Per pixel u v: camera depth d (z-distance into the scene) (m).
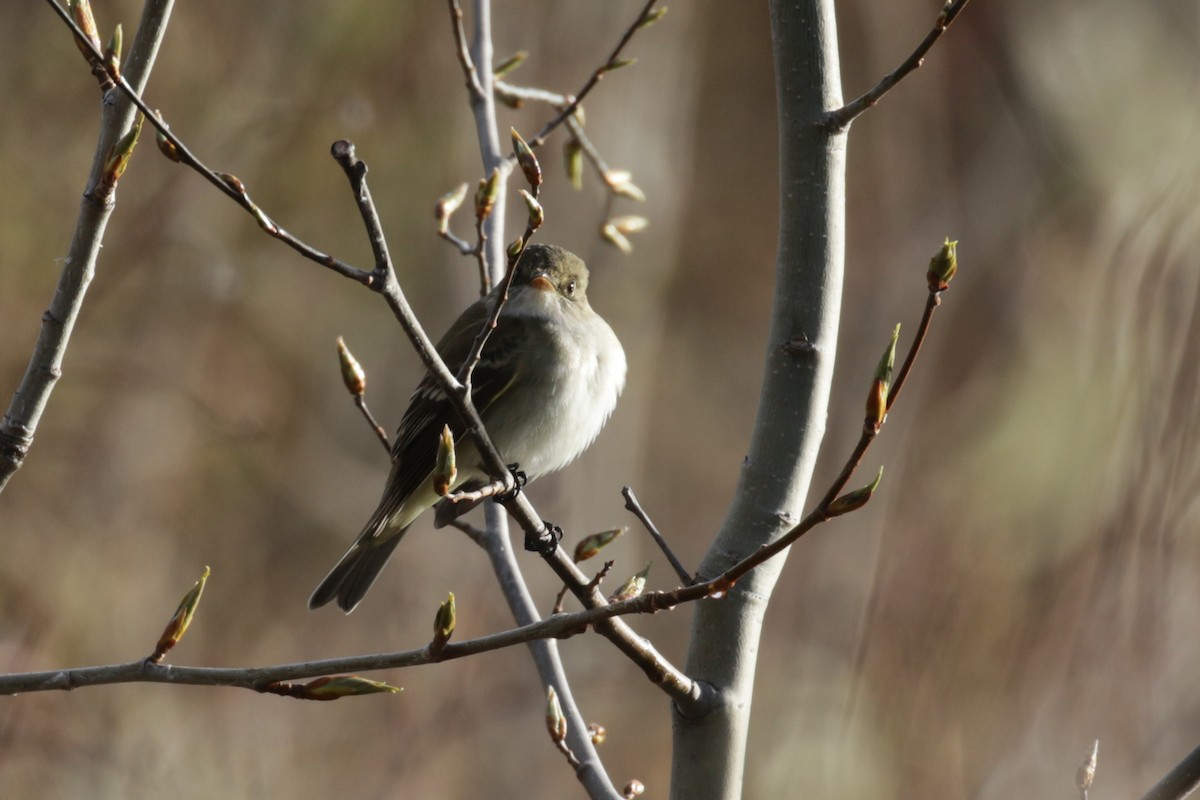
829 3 4.84
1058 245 17.81
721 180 22.20
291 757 12.24
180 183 15.72
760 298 21.83
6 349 14.94
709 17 21.00
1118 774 9.42
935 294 3.39
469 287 16.75
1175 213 10.49
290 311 17.09
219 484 16.30
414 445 6.91
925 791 10.26
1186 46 18.55
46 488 15.17
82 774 11.51
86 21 4.27
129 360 15.41
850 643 13.33
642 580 4.43
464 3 16.78
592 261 16.59
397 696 12.80
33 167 15.62
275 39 16.88
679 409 20.83
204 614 15.60
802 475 4.66
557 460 7.27
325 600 6.79
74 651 14.13
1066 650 10.17
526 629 3.98
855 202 18.94
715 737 4.48
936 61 19.20
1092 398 12.70
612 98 17.12
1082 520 11.83
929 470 15.20
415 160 17.09
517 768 12.64
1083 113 18.59
